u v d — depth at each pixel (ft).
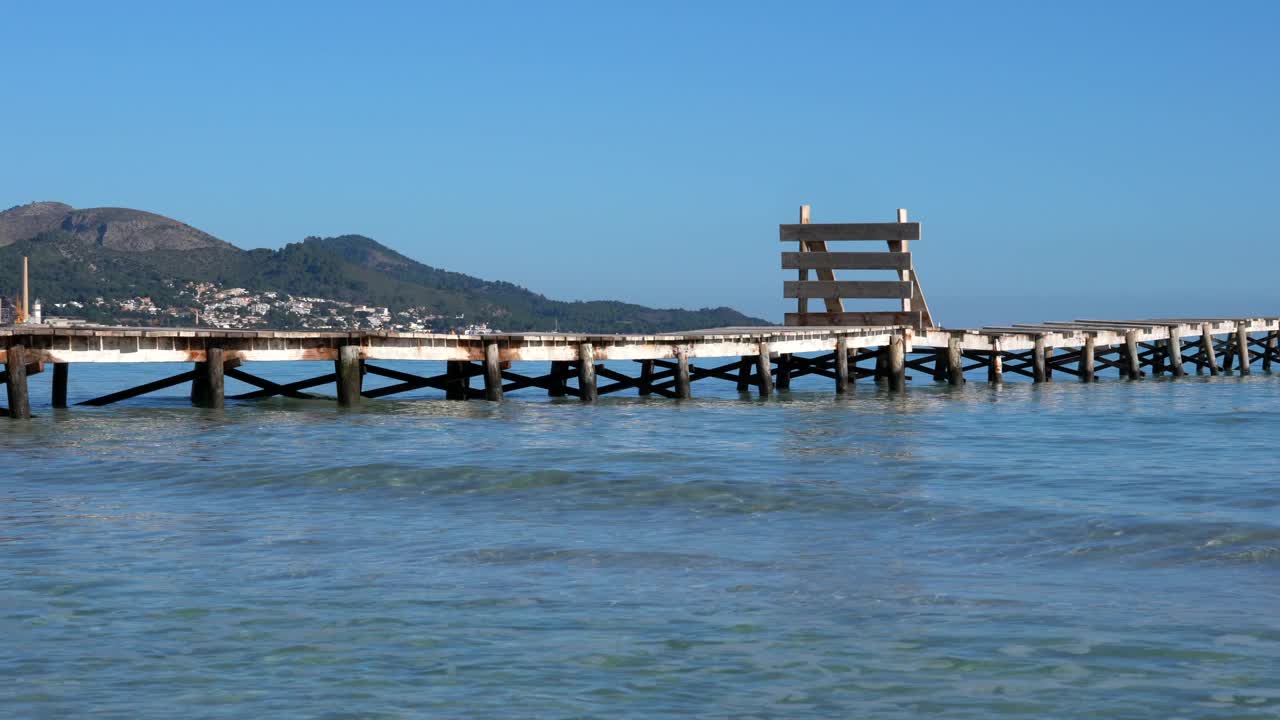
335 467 72.38
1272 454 82.64
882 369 144.46
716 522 57.41
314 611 41.27
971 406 118.32
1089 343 150.61
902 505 61.11
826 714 32.24
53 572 46.42
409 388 114.42
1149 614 40.70
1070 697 33.27
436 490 65.92
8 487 66.69
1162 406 119.34
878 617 40.63
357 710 32.32
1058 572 46.80
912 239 139.13
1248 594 43.21
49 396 142.72
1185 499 62.95
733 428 96.43
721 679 34.78
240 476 69.87
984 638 38.29
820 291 141.38
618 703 32.94
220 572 46.62
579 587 44.57
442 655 36.73
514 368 216.13
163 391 160.15
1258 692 33.45
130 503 61.87
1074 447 86.02
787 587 44.57
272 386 109.60
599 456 78.07
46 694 33.30
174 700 32.94
